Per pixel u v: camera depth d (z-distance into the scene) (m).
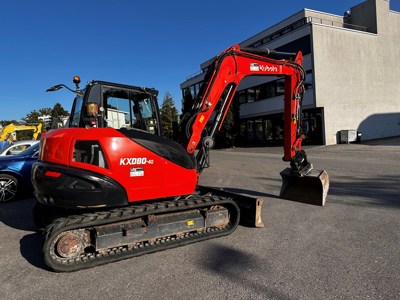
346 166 12.43
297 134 7.11
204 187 6.52
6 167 8.50
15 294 3.47
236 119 31.86
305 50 25.27
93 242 4.20
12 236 5.49
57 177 4.23
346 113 26.03
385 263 3.91
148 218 4.47
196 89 42.06
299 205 6.89
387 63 28.55
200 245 4.75
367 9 28.59
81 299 3.33
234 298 3.23
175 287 3.50
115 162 4.36
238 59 6.20
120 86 5.23
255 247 4.59
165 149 4.82
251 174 11.91
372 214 6.00
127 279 3.74
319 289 3.35
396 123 29.14
